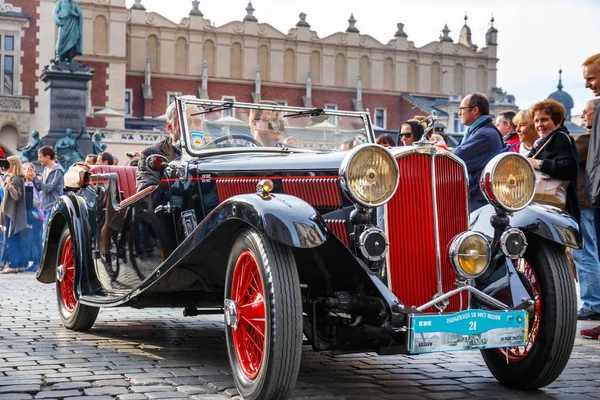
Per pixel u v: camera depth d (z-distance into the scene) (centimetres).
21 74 4159
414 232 370
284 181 405
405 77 6047
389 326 344
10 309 683
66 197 587
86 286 554
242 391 359
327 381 412
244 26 5622
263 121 507
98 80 4809
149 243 495
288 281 342
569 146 561
